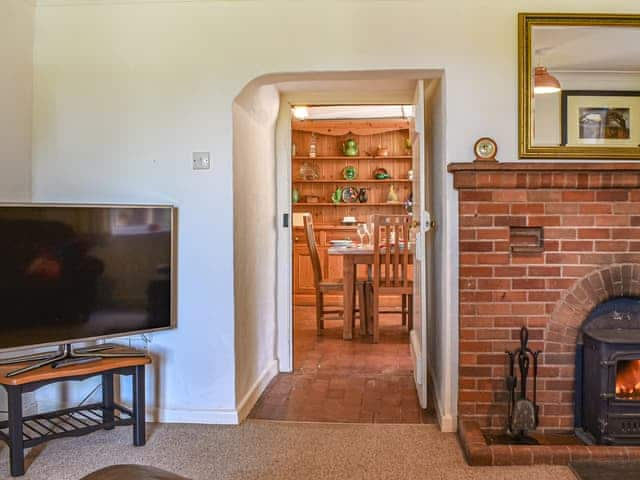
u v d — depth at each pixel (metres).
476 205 2.57
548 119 2.60
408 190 6.83
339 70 2.69
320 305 4.89
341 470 2.25
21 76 2.72
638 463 2.17
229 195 2.74
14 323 2.29
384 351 4.32
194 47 2.74
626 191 2.54
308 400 3.15
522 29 2.58
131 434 2.63
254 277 3.18
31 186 2.81
